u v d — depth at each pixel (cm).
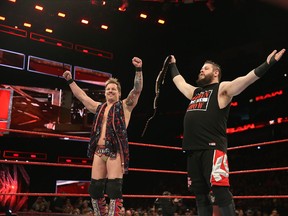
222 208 263
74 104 1611
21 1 1499
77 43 1681
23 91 1529
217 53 2039
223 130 279
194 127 281
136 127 2008
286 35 1808
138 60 316
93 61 1720
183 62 2022
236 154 2167
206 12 1745
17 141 1528
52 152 1595
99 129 317
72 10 1577
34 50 1573
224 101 279
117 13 1644
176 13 1752
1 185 1455
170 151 2094
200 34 1897
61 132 1580
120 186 301
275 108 2166
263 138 2119
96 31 1717
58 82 1603
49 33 1612
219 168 265
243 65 2039
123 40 1798
